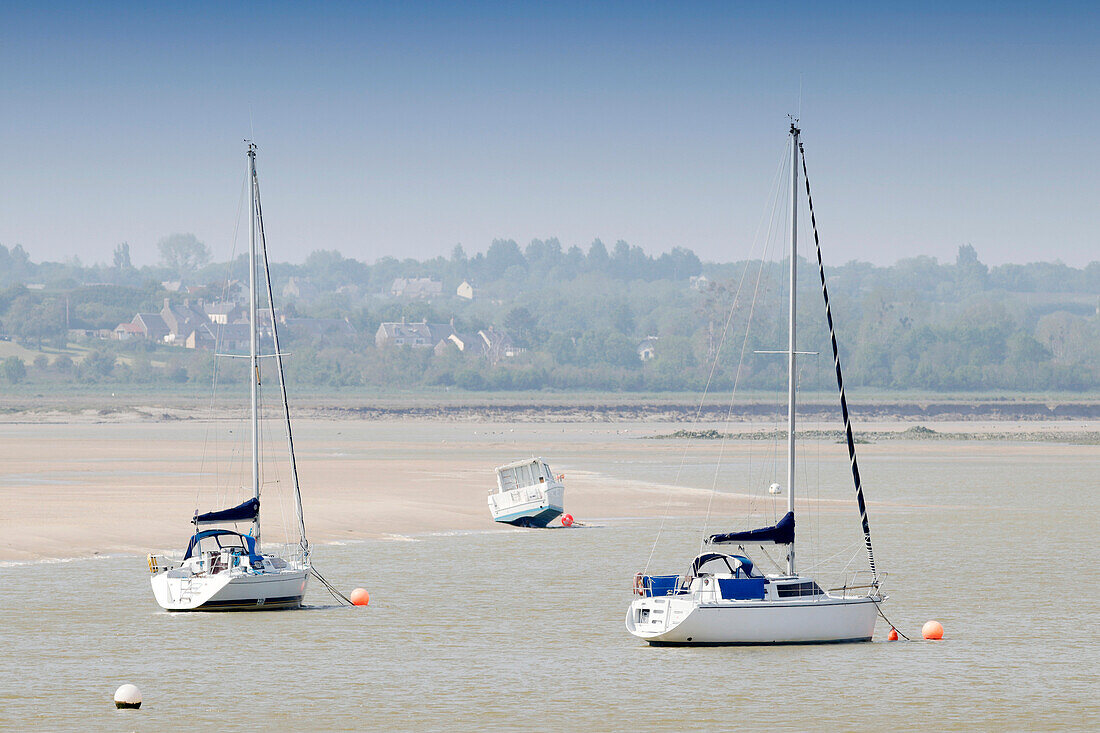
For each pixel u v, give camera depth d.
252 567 154.00
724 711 110.62
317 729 104.56
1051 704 113.56
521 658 129.88
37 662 126.00
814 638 135.50
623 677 121.88
